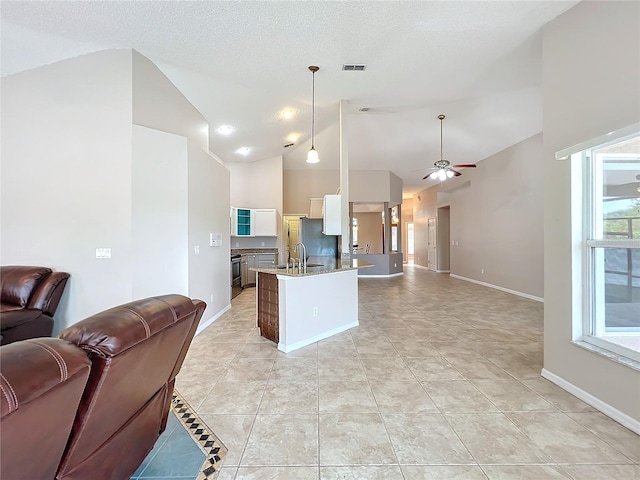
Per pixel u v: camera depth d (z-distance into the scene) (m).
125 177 3.17
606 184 2.16
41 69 3.20
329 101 4.63
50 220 3.19
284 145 7.15
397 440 1.79
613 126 1.96
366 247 10.95
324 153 7.95
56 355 0.87
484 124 6.04
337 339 3.59
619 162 2.06
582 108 2.19
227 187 5.06
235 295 6.32
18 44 2.93
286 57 3.25
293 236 8.70
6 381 0.73
